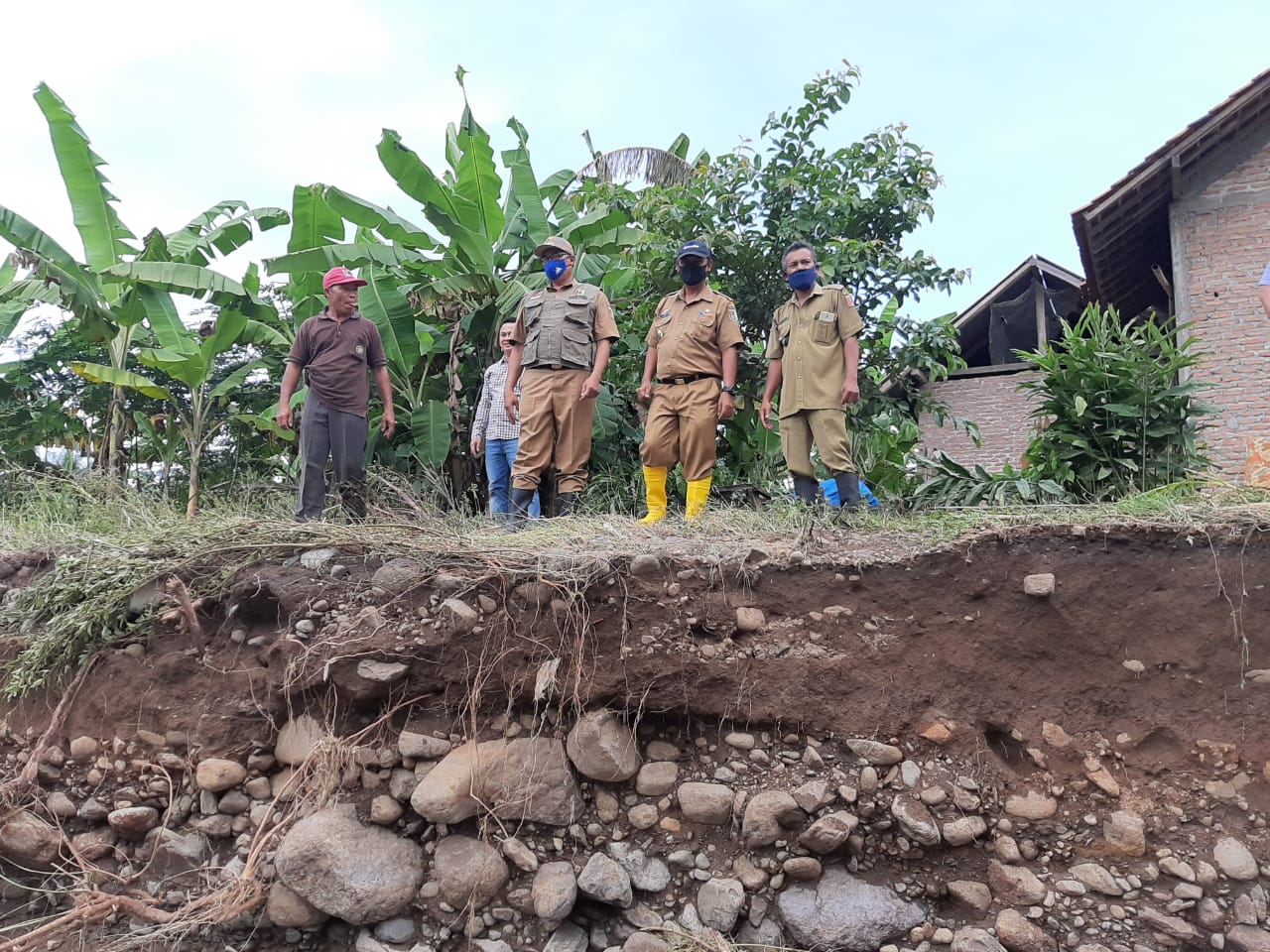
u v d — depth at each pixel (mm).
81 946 2797
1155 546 3176
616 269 7055
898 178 6676
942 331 6430
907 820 2873
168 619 3396
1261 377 7383
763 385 6551
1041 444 4719
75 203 7168
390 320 6664
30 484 5410
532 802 2963
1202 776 2920
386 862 2859
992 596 3215
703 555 3375
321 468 4461
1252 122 7672
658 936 2793
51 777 3189
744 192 6809
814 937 2738
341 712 3150
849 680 3123
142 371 8828
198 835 3051
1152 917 2697
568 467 4602
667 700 3133
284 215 7777
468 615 3170
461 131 7516
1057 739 3033
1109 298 9719
